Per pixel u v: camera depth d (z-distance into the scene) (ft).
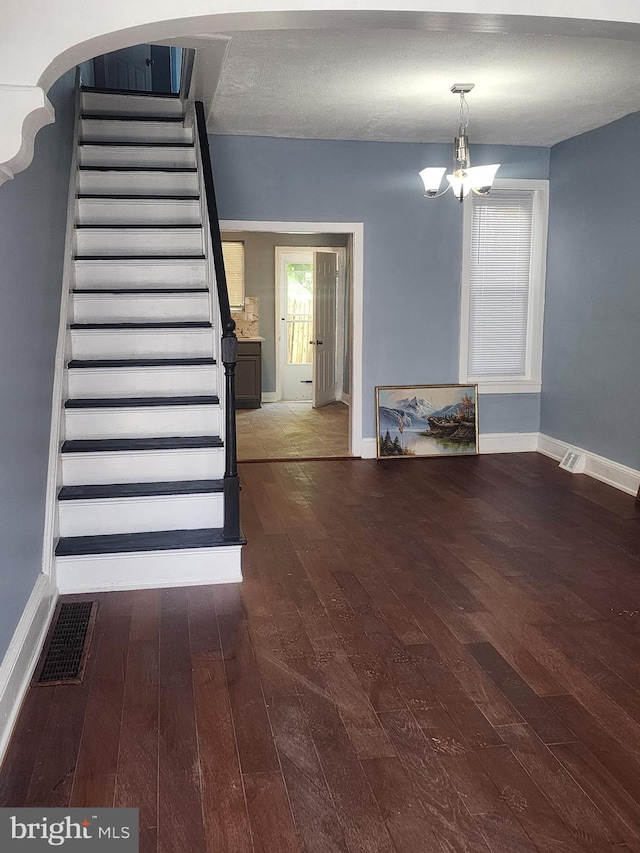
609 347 19.44
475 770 8.02
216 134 20.34
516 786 7.77
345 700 9.37
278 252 33.60
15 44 7.30
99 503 12.85
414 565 13.89
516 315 23.24
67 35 7.41
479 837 7.04
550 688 9.68
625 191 18.44
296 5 7.85
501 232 22.71
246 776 7.91
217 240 14.08
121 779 7.84
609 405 19.57
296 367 34.83
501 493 18.79
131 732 8.67
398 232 21.70
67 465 13.28
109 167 17.99
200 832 7.09
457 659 10.41
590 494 18.66
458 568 13.74
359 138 20.79
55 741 8.49
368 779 7.88
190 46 12.86
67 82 16.65
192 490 13.10
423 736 8.63
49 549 11.78
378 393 22.30
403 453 22.57
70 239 16.03
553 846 6.91
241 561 14.02
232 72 14.51
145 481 13.58
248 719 8.95
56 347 13.75
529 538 15.42
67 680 9.77
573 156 20.76
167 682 9.77
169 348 15.56
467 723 8.89
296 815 7.33
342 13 8.05
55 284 13.75
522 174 21.99
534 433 23.44
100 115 19.01
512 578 13.29
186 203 17.80
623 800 7.56
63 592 12.43
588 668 10.19
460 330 22.48
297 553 14.48
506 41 12.71
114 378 14.66
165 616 11.66
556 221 21.84
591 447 20.54
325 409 32.60
